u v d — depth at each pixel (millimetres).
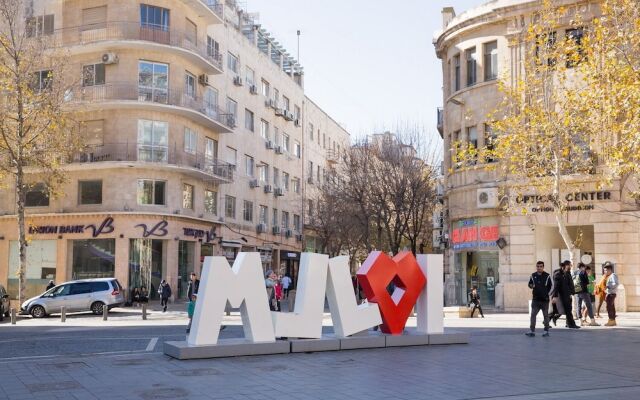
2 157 32031
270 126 54156
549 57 24609
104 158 37688
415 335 14703
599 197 27484
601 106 20453
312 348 13555
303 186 62000
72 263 38094
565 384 9875
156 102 37469
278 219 55625
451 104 33281
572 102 22203
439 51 35094
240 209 47625
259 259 13508
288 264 58750
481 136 30953
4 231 39438
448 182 33906
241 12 49500
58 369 11273
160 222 37844
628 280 26969
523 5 29266
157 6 38656
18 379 10234
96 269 37594
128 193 37344
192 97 40406
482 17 30609
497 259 30328
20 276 30859
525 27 29219
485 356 13039
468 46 31828
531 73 24891
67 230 37844
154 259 38188
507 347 14539
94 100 36625
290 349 13352
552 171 23547
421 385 9727
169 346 12977
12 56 30797
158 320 26219
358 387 9531
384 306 14664
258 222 51000
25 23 39000
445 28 35188
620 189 27188
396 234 38250
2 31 33062
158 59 38406
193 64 40844
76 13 38656
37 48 32406
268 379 10211
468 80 32219
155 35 38250
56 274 38000
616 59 18781
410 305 15008
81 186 38250
